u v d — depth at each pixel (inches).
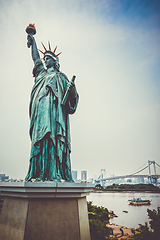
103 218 1373.0
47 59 1233.4
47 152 916.0
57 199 750.5
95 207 1489.9
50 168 890.7
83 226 779.4
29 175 888.3
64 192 742.5
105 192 7819.9
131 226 2203.5
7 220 746.2
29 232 668.1
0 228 754.8
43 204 724.0
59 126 984.9
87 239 784.9
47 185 711.7
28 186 694.5
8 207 774.5
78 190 769.6
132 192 7303.2
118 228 1948.8
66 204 757.3
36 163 905.5
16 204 746.8
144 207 3631.9
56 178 871.1
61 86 1123.9
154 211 1246.3
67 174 962.7
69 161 1013.2
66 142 1034.7
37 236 669.3
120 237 1566.2
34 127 986.1
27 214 689.0
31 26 1248.8
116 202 4439.0
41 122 962.7
